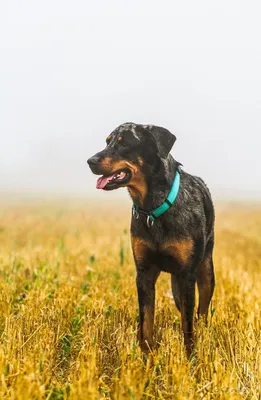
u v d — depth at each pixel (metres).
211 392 4.31
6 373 4.44
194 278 5.61
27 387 4.09
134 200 5.56
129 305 6.57
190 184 5.86
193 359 4.98
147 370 4.49
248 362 4.93
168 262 5.56
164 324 6.21
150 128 5.45
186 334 5.51
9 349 4.82
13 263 8.22
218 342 5.54
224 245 13.07
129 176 5.42
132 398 4.04
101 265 9.43
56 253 10.04
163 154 5.32
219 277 8.45
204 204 5.95
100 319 5.77
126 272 8.89
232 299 7.17
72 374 4.65
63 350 5.38
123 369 4.51
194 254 5.55
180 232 5.45
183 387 4.32
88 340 5.21
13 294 7.20
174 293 5.90
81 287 7.87
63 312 6.25
